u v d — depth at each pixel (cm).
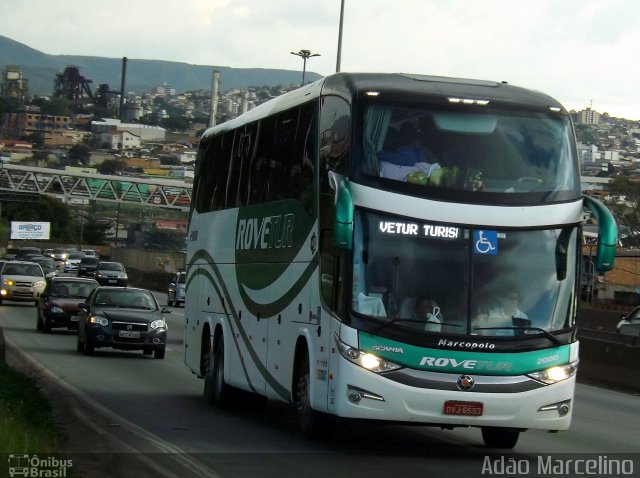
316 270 1600
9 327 4303
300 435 1764
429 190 1490
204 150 2448
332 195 1538
